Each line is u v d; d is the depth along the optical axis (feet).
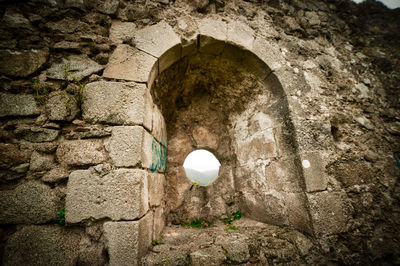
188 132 9.57
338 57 7.47
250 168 7.79
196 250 4.58
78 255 3.52
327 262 4.63
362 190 5.61
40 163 3.83
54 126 4.04
